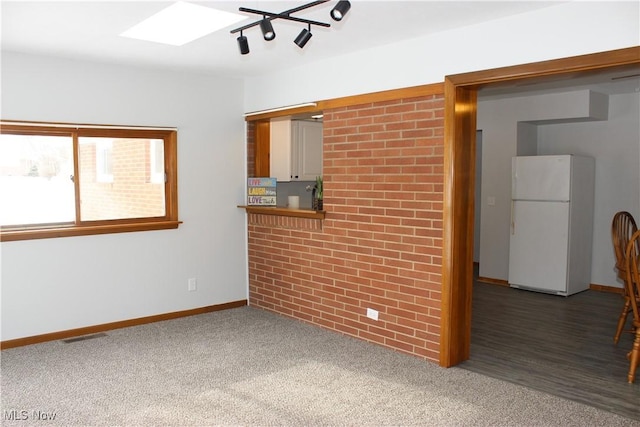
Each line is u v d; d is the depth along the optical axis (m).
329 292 4.43
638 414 2.90
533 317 4.97
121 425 2.75
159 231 4.70
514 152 6.38
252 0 2.78
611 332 4.48
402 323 3.86
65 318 4.22
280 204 6.36
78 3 2.79
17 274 3.98
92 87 4.25
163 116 4.66
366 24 3.28
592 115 5.82
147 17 3.05
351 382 3.34
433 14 3.07
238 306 5.31
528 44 3.04
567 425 2.77
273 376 3.43
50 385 3.26
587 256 6.22
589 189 6.14
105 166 4.41
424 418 2.85
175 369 3.54
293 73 4.60
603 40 2.75
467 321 3.73
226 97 5.07
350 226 4.19
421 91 3.59
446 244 3.52
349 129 4.14
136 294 4.60
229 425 2.76
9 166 3.96
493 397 3.12
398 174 3.80
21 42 3.61
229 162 5.14
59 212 4.20
